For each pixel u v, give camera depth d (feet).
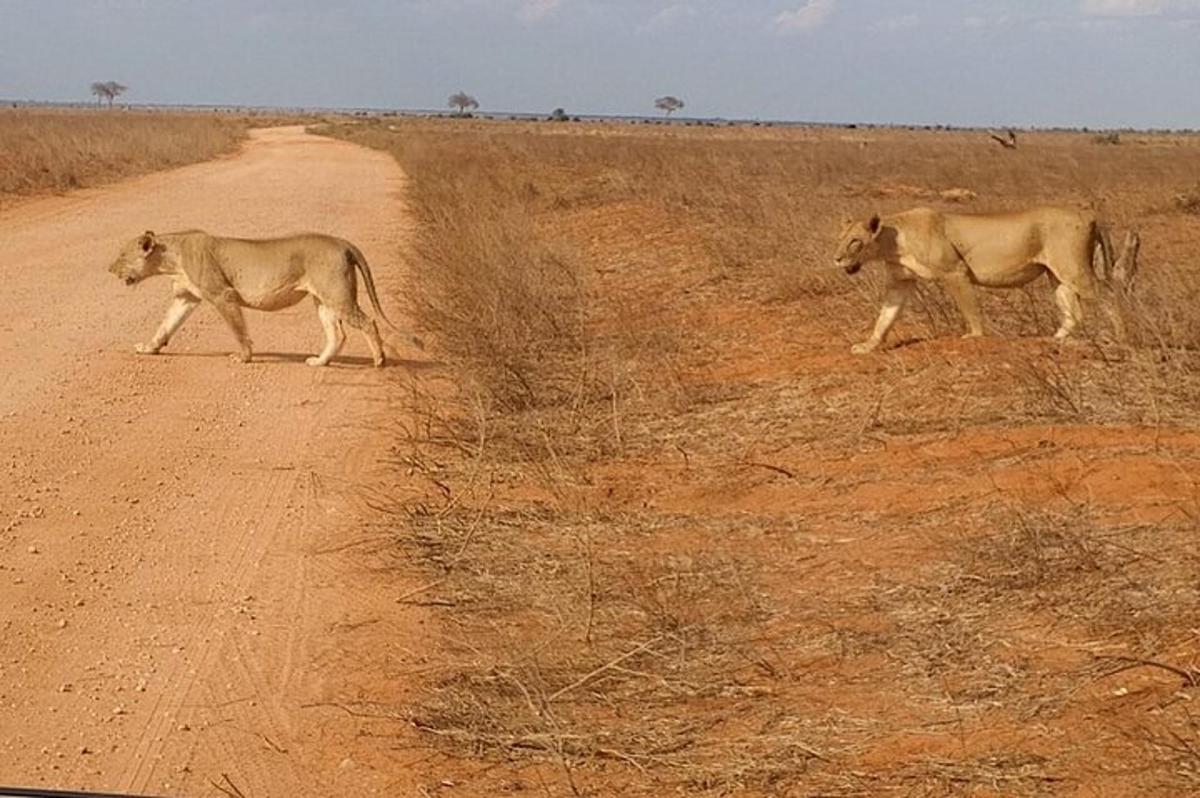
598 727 21.29
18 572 27.89
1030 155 169.89
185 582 27.61
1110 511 27.17
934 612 24.14
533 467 34.22
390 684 23.08
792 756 19.95
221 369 46.03
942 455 31.83
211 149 183.01
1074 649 22.11
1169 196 91.25
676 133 345.31
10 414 39.68
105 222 88.69
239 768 20.52
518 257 59.00
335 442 37.58
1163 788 18.10
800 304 52.06
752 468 32.91
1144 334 39.81
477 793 19.56
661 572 27.07
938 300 47.06
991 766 19.11
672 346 46.50
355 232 85.71
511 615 25.72
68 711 22.30
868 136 357.20
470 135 262.47
